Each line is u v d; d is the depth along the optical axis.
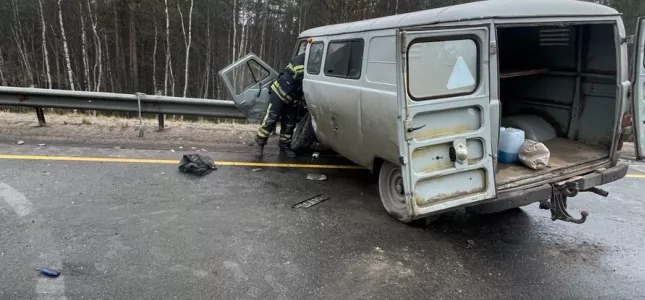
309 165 6.23
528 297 3.22
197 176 5.49
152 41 30.47
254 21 34.06
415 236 4.12
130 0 27.98
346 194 5.14
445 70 3.54
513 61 5.79
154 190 4.95
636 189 5.63
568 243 4.10
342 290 3.21
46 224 3.98
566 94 5.26
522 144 4.45
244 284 3.23
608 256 3.88
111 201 4.57
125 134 7.30
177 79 32.50
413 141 3.50
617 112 4.23
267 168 5.99
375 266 3.55
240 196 4.92
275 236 3.99
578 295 3.26
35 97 7.12
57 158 5.85
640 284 3.44
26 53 30.83
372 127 4.27
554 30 5.22
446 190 3.68
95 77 29.89
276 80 6.26
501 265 3.67
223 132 7.86
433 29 3.40
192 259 3.53
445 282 3.37
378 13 22.67
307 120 6.39
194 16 30.66
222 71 6.73
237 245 3.79
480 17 3.52
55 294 2.98
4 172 5.22
